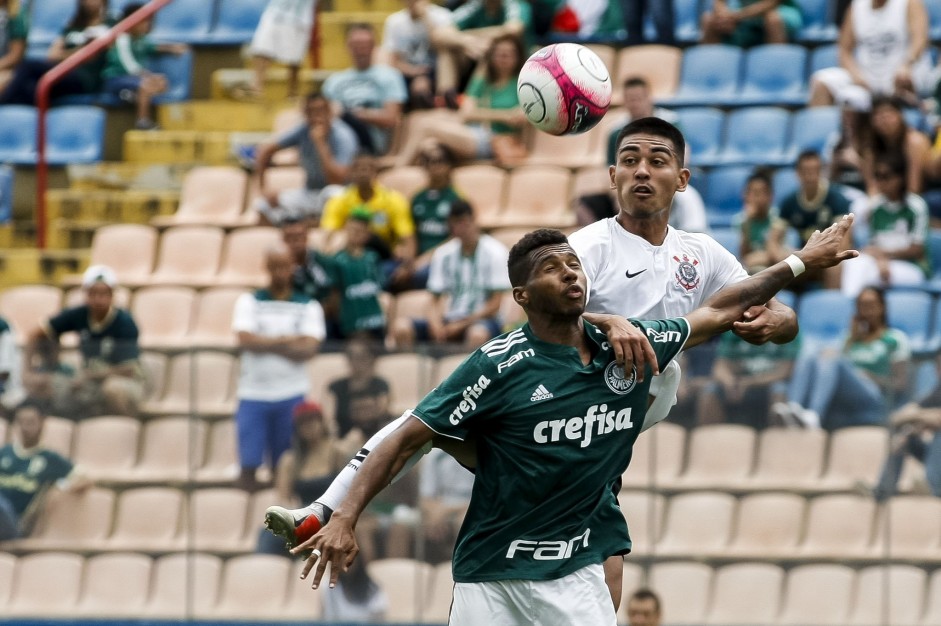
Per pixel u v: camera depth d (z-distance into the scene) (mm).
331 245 41781
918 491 32250
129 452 34188
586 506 17781
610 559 19500
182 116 52156
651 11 51531
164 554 34000
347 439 33250
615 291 19000
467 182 45969
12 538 34312
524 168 46000
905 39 46312
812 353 32531
